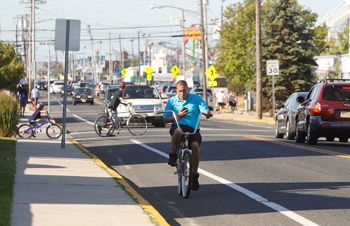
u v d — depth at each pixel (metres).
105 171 19.33
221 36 102.38
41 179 16.77
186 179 15.12
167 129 42.06
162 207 14.02
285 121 35.16
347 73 91.94
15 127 31.72
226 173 19.59
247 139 33.31
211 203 14.41
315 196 15.16
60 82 163.00
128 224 11.38
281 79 77.88
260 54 61.09
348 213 13.02
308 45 79.50
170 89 89.25
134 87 45.47
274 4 80.38
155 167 21.39
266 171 20.06
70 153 24.69
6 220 10.88
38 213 12.01
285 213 13.06
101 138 34.66
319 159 23.52
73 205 13.10
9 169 18.03
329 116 29.17
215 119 63.41
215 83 78.75
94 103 110.69
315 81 82.44
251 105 84.38
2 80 79.94
